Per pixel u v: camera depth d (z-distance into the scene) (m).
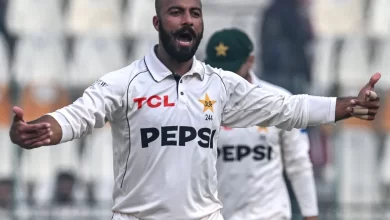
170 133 14.64
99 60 35.19
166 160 14.63
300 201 21.36
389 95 35.31
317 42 35.62
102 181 33.91
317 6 35.88
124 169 15.01
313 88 35.06
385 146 34.53
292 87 34.94
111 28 35.44
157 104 14.68
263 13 35.50
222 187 20.47
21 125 12.75
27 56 34.78
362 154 34.44
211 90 15.06
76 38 35.19
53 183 33.62
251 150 20.42
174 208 14.70
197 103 14.85
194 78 15.02
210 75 15.20
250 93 15.29
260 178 20.45
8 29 34.91
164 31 14.70
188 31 14.63
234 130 20.39
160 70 14.81
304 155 21.14
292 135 20.94
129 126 14.73
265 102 15.27
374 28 35.91
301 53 35.44
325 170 34.19
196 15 14.79
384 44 35.75
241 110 15.35
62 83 34.84
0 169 33.38
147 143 14.65
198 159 14.74
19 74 34.62
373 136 34.53
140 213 14.88
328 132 34.31
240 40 20.61
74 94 34.91
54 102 34.72
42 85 34.69
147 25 35.50
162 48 14.94
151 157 14.64
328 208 33.94
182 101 14.75
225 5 35.44
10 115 34.06
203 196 15.06
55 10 35.31
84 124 14.02
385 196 34.25
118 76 14.73
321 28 35.78
